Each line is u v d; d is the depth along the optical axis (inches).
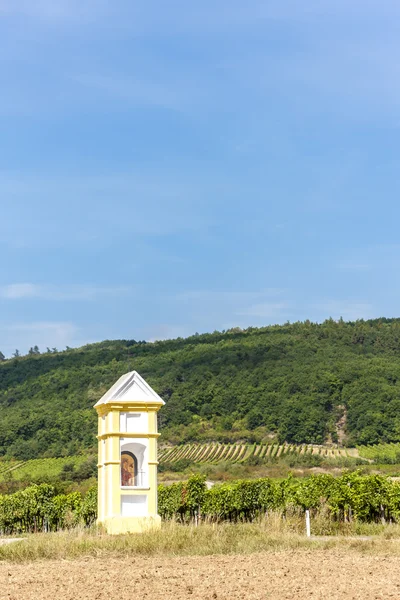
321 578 686.5
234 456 4618.6
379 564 767.1
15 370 7199.8
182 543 931.3
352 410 5142.7
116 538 975.0
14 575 739.4
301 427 5073.8
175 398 5885.8
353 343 7037.4
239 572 727.1
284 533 1040.8
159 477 3550.7
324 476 1291.8
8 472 4020.7
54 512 1469.0
